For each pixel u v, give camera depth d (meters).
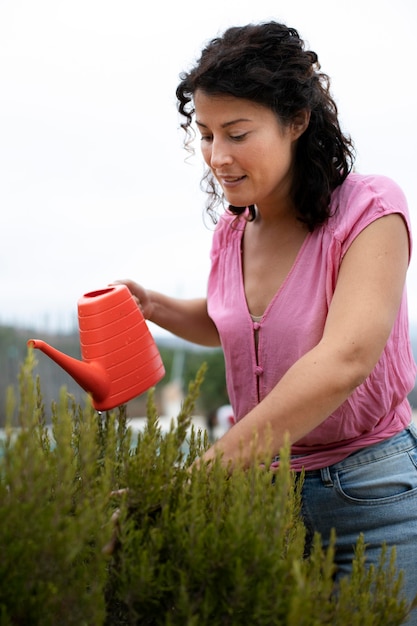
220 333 1.59
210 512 1.04
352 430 1.44
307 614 0.88
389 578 1.09
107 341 1.32
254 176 1.36
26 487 0.91
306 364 1.20
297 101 1.36
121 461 1.21
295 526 1.16
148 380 1.34
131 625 0.99
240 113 1.32
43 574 0.90
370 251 1.34
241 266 1.59
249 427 1.16
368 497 1.45
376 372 1.42
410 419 1.55
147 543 1.02
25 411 0.94
